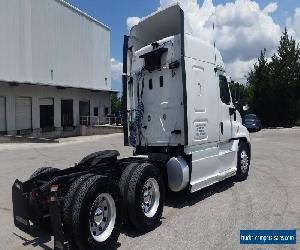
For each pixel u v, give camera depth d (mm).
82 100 38125
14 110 28859
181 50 7074
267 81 39094
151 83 7727
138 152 8094
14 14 28844
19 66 29328
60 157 15867
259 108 39625
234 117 9102
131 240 5488
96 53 41156
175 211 6820
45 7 32594
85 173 5691
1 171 12172
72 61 36656
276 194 7934
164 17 7691
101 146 20766
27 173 11664
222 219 6266
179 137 7176
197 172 7266
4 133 27797
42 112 32156
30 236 5809
